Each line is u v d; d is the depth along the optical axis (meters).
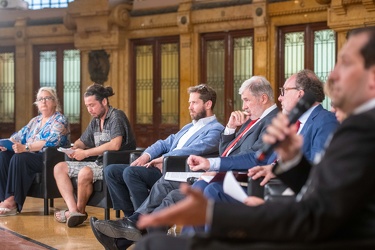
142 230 5.07
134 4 13.75
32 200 8.89
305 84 4.33
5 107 15.65
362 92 2.04
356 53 2.03
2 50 15.60
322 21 11.23
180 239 2.28
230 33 12.49
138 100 13.98
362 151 1.90
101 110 6.79
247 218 1.96
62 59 14.94
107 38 13.81
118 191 6.03
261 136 4.73
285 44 11.79
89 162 6.89
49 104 7.61
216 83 12.79
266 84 4.95
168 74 13.49
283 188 3.40
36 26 15.04
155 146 6.11
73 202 6.78
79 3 13.83
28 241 5.84
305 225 1.92
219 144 5.26
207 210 2.00
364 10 10.23
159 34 13.40
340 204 1.89
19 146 7.36
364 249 1.93
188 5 12.79
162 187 5.13
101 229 5.09
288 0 11.44
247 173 4.19
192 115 5.89
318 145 4.14
